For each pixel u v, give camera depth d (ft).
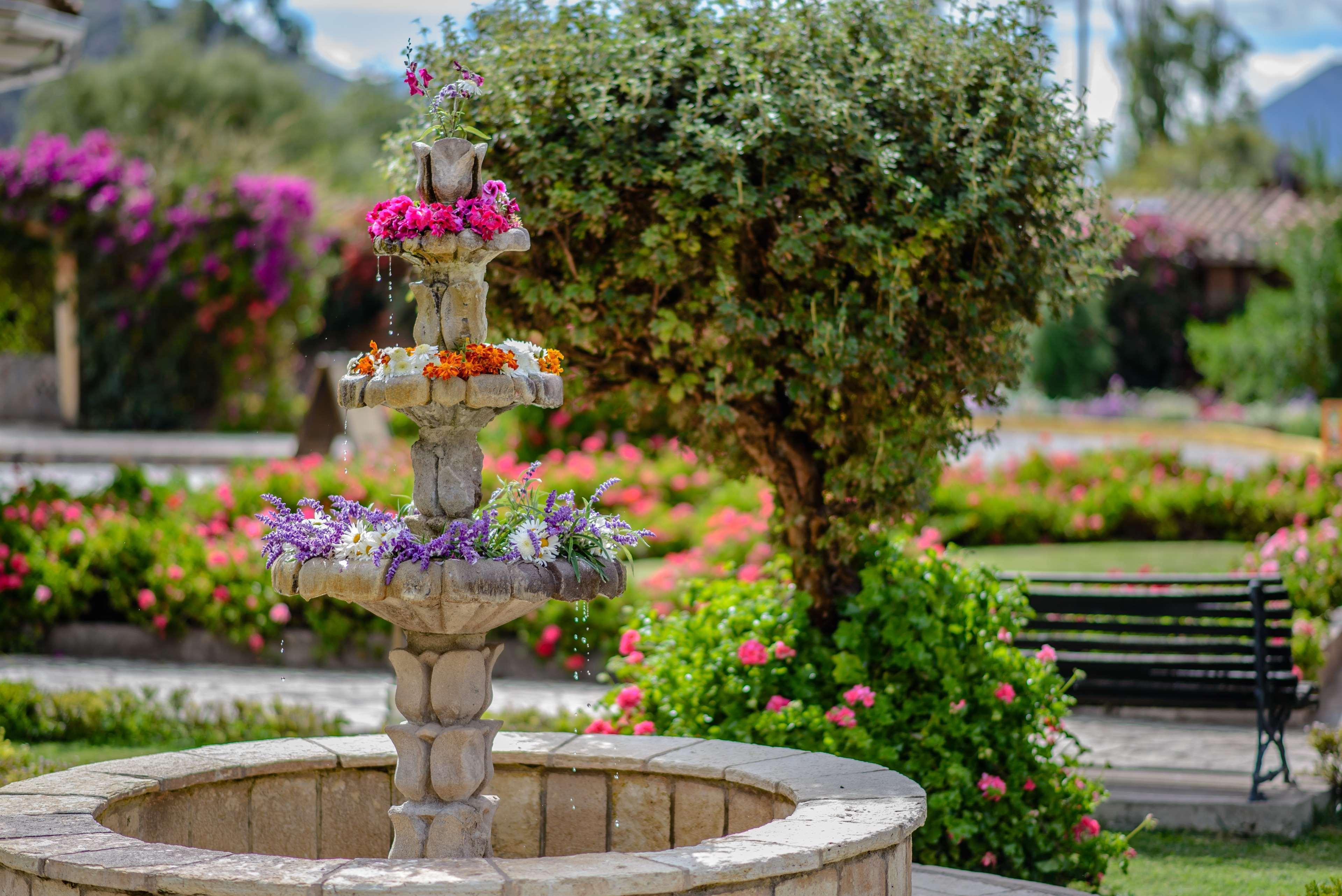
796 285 17.60
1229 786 21.33
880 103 17.33
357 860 10.22
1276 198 114.32
